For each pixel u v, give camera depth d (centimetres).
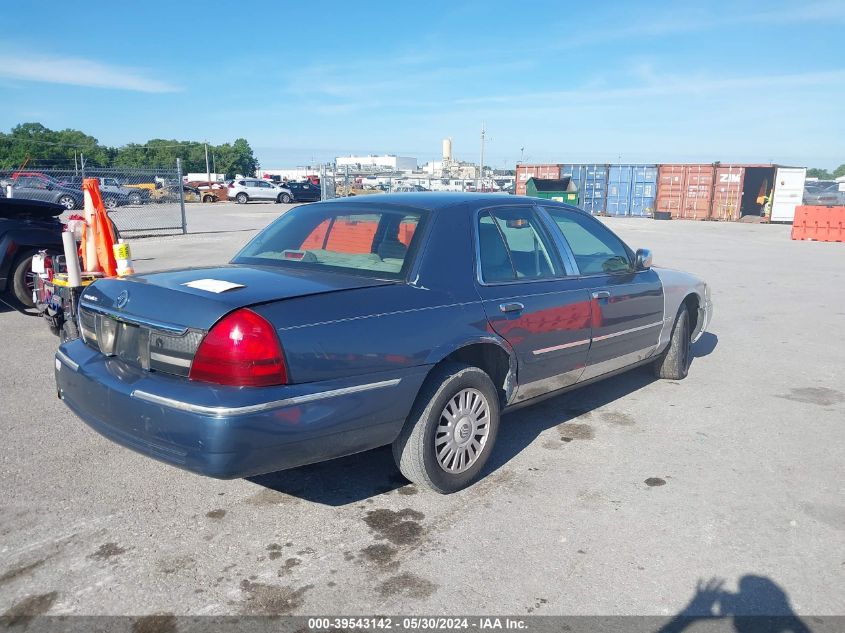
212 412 291
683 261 1583
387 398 341
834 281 1281
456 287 384
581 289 463
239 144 12062
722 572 311
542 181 3181
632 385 604
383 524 353
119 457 428
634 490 394
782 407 547
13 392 551
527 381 430
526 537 340
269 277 357
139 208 2812
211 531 343
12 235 824
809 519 361
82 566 310
